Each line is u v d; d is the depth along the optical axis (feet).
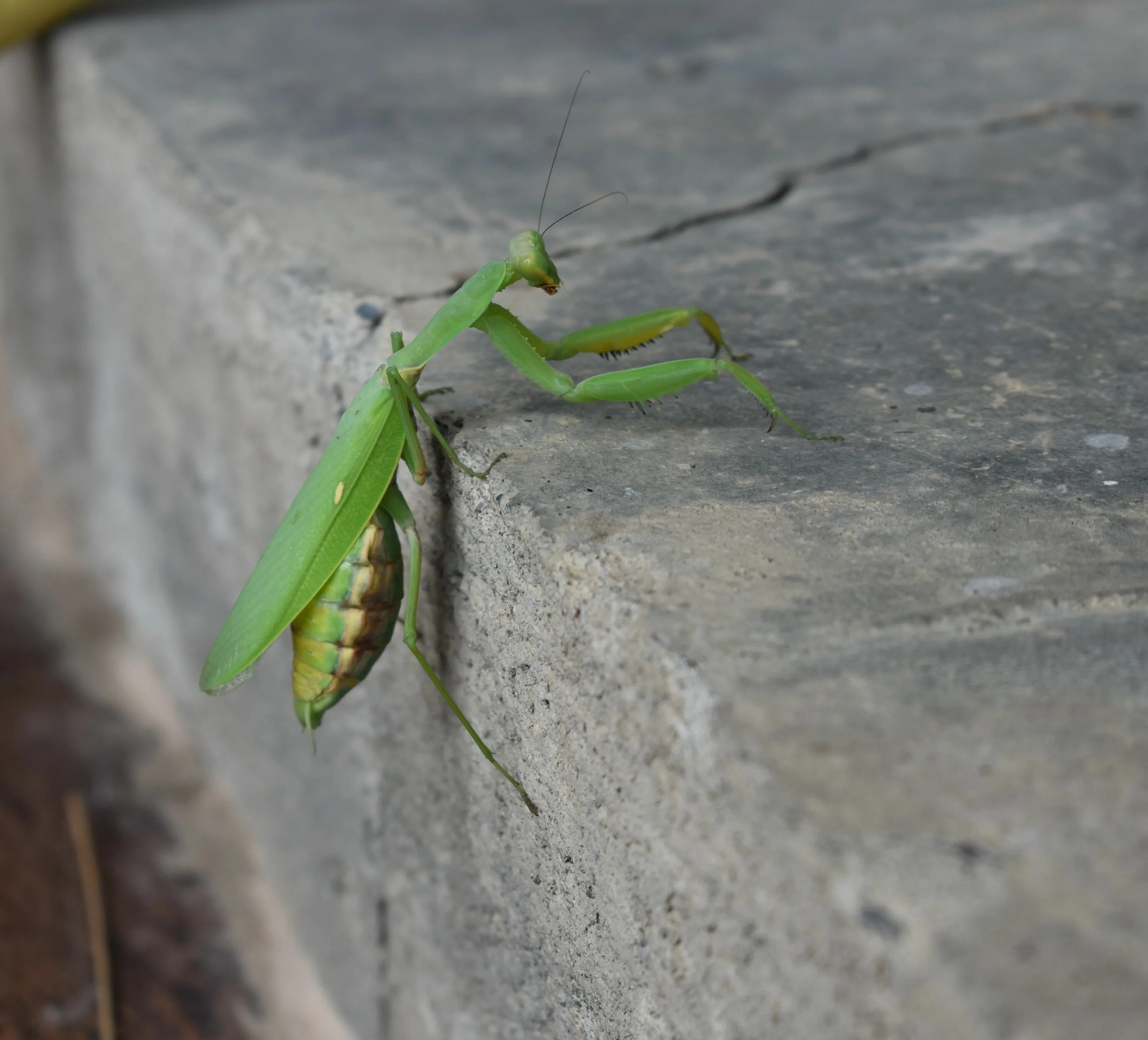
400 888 1.50
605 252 1.62
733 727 1.14
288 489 1.57
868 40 2.57
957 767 1.13
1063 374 1.41
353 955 1.60
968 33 2.58
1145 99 2.03
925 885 1.09
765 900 1.13
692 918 1.18
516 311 1.52
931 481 1.30
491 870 1.37
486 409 1.38
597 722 1.23
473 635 1.33
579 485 1.29
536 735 1.29
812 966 1.11
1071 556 1.24
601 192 1.73
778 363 1.44
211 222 1.68
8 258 2.87
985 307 1.50
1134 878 1.09
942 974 1.07
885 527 1.26
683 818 1.18
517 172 1.79
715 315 1.51
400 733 1.44
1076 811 1.11
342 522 1.27
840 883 1.10
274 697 1.66
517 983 1.36
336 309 1.50
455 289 1.52
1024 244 1.60
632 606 1.21
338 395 1.48
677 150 1.89
